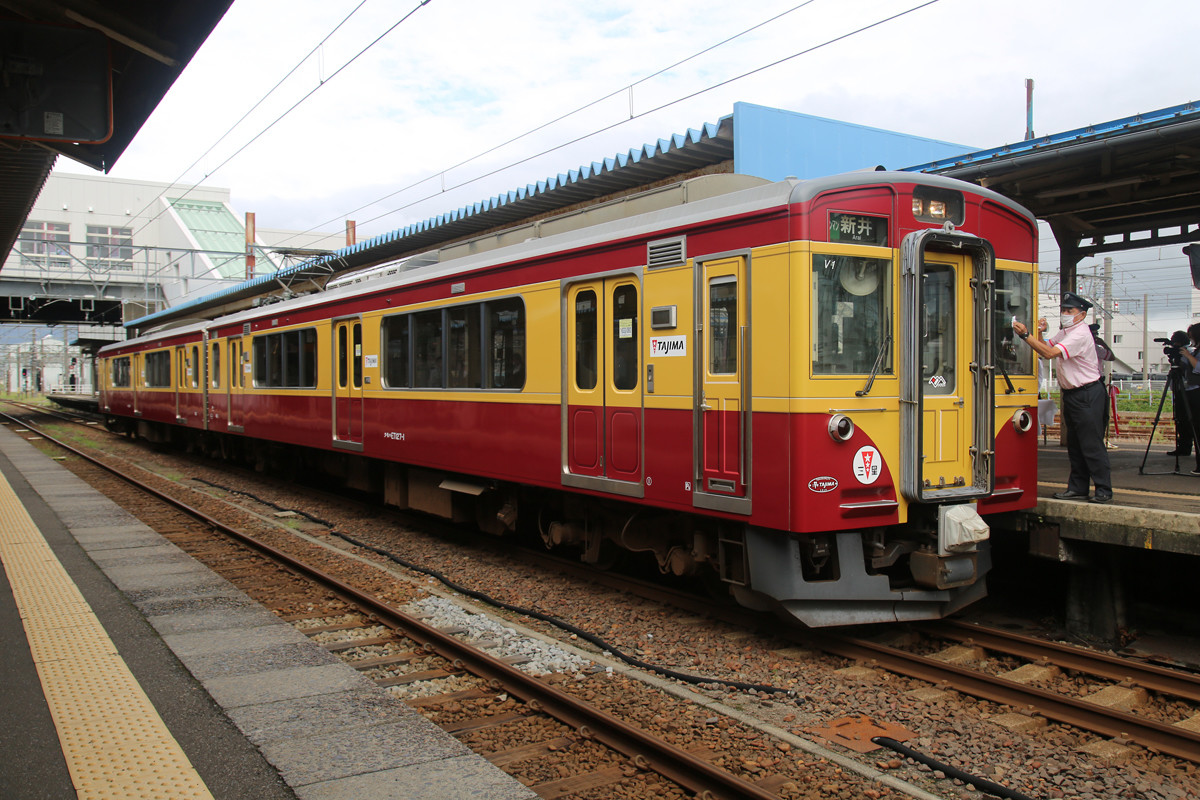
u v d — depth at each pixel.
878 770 3.86
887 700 4.71
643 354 6.18
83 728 4.00
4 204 14.66
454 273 8.46
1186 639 5.98
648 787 3.63
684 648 5.68
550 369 7.14
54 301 38.72
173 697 4.49
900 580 6.00
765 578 5.46
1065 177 7.82
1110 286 25.66
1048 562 7.02
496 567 8.17
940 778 3.82
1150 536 5.44
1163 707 4.68
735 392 5.45
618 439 6.45
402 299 9.46
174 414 18.31
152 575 7.31
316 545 9.12
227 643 5.41
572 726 4.21
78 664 4.95
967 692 4.78
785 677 5.12
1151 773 3.88
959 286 5.76
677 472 5.90
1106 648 5.81
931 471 5.61
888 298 5.40
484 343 8.05
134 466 16.72
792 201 5.06
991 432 5.71
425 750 3.79
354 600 6.63
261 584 7.28
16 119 5.72
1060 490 6.86
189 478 15.22
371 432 10.21
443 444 8.77
